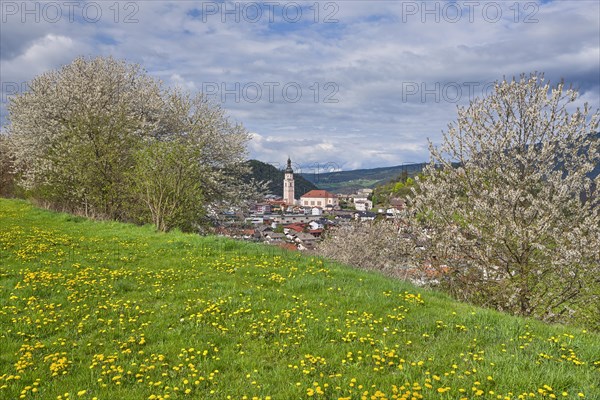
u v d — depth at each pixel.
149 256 15.99
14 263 13.91
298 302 10.55
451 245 18.30
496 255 17.48
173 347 7.84
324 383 6.43
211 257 15.84
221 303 10.16
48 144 33.34
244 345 8.02
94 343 8.08
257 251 16.95
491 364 6.99
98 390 6.35
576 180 16.47
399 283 13.48
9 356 7.34
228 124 38.62
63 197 32.22
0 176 46.84
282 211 142.50
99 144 29.41
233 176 38.09
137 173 24.80
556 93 17.23
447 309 10.67
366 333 8.63
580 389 6.17
